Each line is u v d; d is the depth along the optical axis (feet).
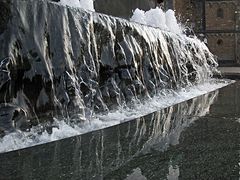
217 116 18.03
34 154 11.01
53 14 15.49
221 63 104.88
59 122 14.74
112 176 8.97
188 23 99.09
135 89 21.66
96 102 17.66
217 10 105.29
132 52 21.85
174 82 28.91
